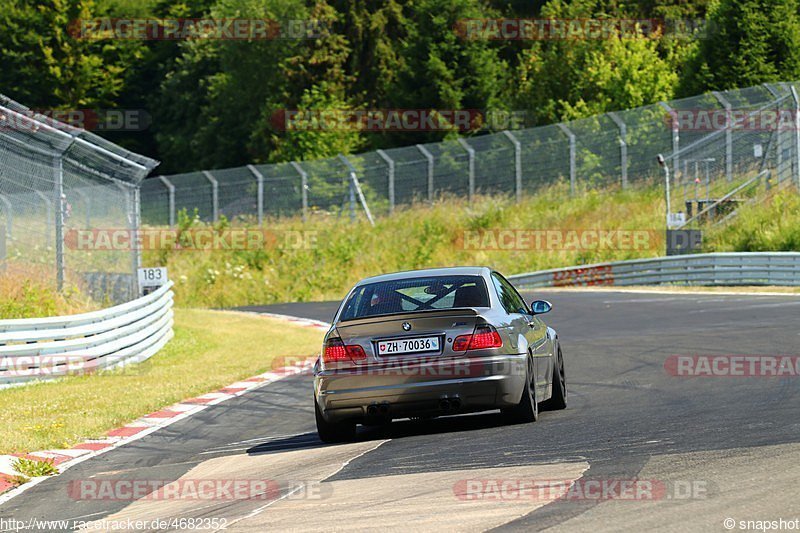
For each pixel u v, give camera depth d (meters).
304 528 20.83
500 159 155.50
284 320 101.06
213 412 45.34
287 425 40.22
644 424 30.88
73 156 76.50
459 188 156.62
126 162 78.81
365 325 32.19
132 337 67.88
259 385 54.56
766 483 21.44
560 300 98.50
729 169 143.50
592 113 184.38
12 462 32.34
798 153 132.50
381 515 21.31
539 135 154.25
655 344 58.16
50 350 57.69
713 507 19.78
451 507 21.42
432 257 147.25
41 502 27.48
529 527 19.17
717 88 167.62
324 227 155.12
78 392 52.06
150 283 81.38
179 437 38.91
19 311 67.94
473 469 25.56
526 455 26.94
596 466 24.59
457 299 33.09
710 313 74.81
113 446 37.47
